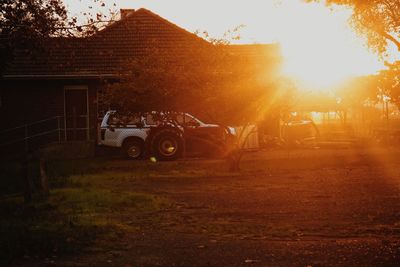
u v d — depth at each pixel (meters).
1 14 16.52
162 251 8.43
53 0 16.97
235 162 19.81
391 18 21.23
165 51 20.30
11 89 29.97
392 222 10.39
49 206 12.62
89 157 27.80
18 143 29.72
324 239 9.09
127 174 19.56
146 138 25.55
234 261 7.79
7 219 11.20
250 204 12.74
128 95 19.11
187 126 24.91
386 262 7.54
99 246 8.68
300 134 31.44
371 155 24.38
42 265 7.64
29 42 17.00
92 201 13.25
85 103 30.27
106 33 31.41
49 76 29.23
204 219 11.06
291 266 7.46
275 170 19.59
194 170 20.45
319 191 14.43
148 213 11.83
